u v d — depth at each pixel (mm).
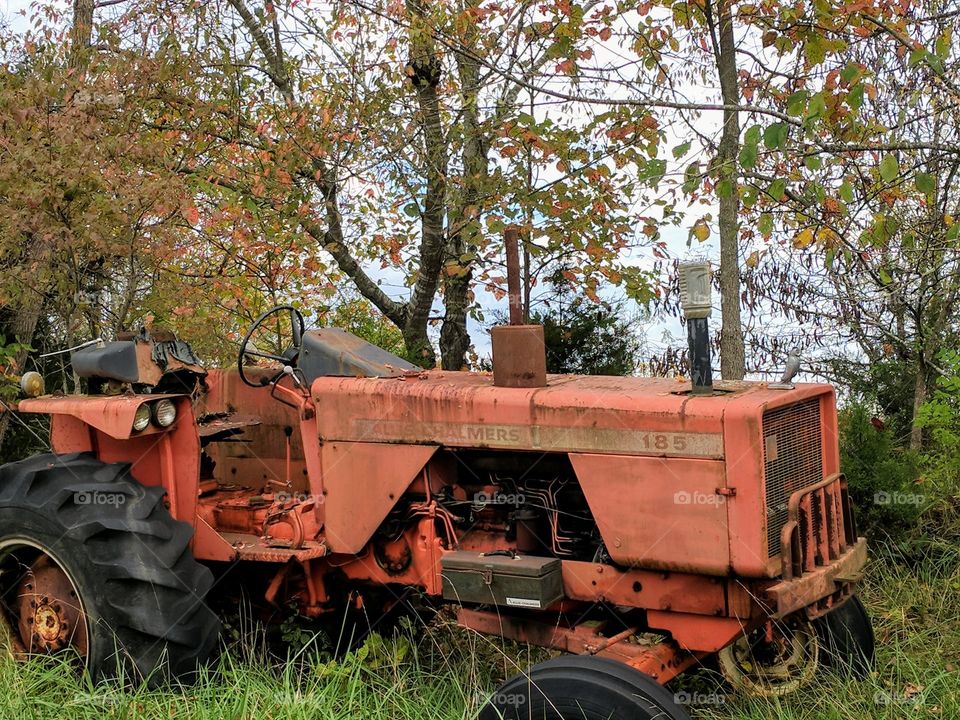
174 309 6777
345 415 4035
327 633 4496
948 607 4836
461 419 3803
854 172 5934
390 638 4512
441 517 3926
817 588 3400
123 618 3850
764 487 3279
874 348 7379
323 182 7211
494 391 3766
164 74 6410
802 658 4102
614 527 3514
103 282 6145
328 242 7484
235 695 3725
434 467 3951
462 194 6910
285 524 4309
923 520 5637
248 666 4055
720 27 5789
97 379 4340
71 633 4121
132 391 4234
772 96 5941
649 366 7488
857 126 5207
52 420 4426
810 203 5598
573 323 7531
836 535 3633
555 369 7465
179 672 3896
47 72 5566
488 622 3873
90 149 5363
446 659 4121
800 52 5559
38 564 4203
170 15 6688
